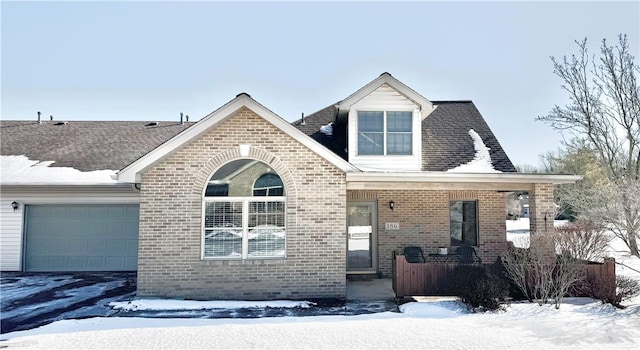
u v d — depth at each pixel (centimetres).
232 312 896
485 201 1423
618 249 1845
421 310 889
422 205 1408
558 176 1116
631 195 1429
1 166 1462
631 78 1927
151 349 630
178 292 1009
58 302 988
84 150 1617
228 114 1043
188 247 1020
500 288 925
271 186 1062
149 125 1938
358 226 1404
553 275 966
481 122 1592
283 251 1047
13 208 1409
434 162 1349
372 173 1080
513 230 3134
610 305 897
